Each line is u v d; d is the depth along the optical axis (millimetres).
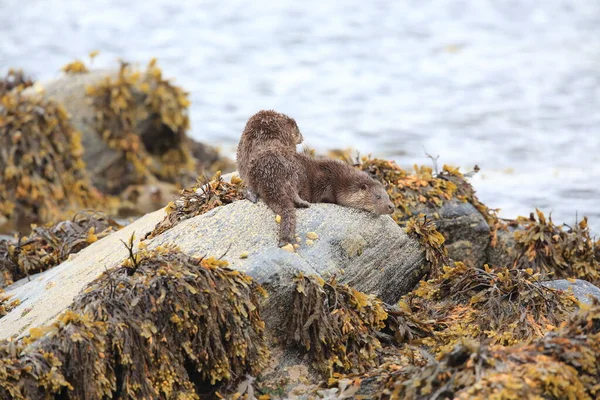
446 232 26156
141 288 17797
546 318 19812
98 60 78625
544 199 37906
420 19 98750
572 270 25875
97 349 16969
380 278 21469
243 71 73812
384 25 94938
